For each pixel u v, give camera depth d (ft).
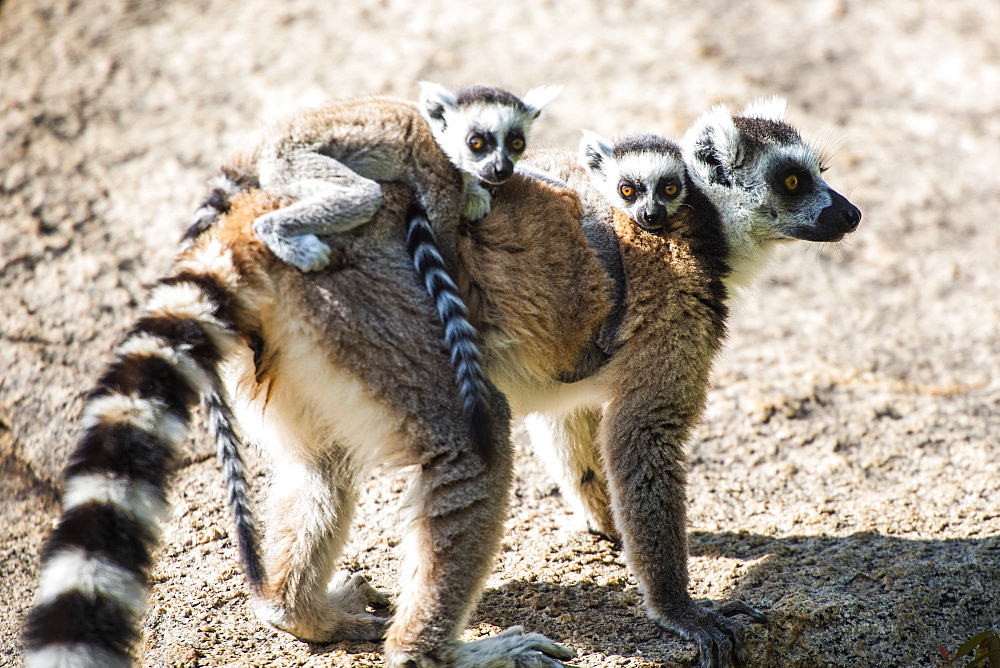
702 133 34.14
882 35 81.35
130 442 24.36
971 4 86.69
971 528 36.29
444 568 26.81
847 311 53.72
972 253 58.54
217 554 33.86
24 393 40.91
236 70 68.85
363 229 27.68
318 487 29.94
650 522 30.68
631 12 81.92
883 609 31.63
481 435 26.68
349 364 27.20
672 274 32.07
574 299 30.83
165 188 55.62
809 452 42.14
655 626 30.76
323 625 29.73
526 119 33.63
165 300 26.53
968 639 31.37
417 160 29.12
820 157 38.06
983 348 50.47
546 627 30.73
